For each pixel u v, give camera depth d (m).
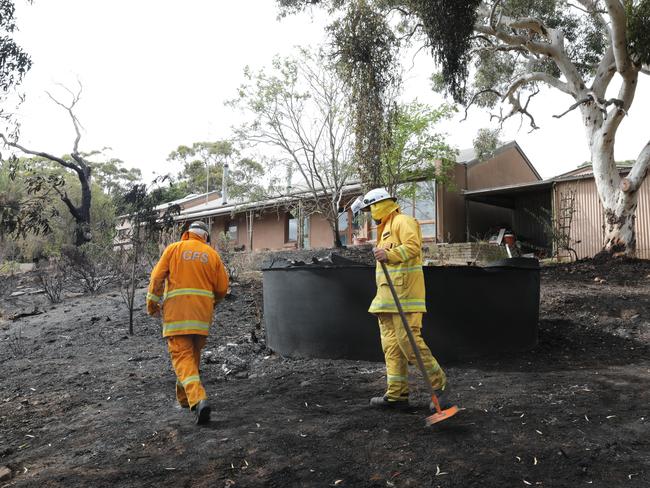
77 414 4.17
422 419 3.53
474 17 11.77
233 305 8.84
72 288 13.91
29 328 9.02
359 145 13.70
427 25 11.84
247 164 17.02
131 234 8.54
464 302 5.43
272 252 15.69
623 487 2.52
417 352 3.43
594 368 5.10
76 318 9.26
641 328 6.59
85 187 24.36
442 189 19.36
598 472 2.68
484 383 4.50
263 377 5.01
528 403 3.84
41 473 3.00
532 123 16.25
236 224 26.00
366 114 13.54
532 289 5.97
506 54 17.84
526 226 21.55
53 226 23.00
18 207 11.15
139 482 2.77
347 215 20.09
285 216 23.33
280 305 5.81
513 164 24.41
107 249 15.02
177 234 11.39
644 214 15.60
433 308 5.33
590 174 16.53
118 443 3.38
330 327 5.47
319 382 4.66
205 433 3.41
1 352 7.16
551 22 16.17
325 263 5.58
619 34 11.62
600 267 11.84
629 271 11.00
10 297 13.57
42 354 6.82
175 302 3.84
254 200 16.83
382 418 3.58
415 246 3.66
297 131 15.11
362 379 4.71
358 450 3.04
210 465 2.92
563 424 3.36
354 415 3.67
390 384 3.78
